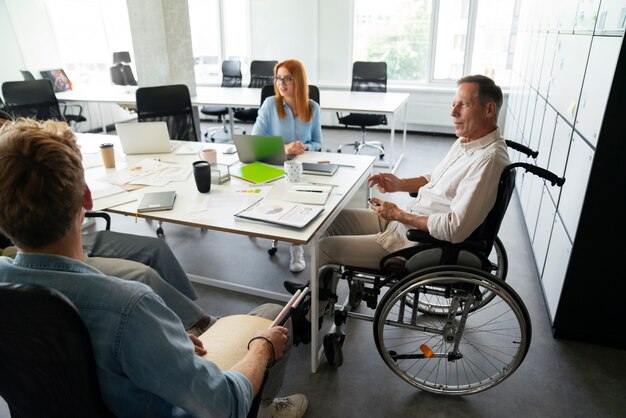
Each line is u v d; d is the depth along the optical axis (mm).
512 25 5668
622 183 1835
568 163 2287
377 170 4750
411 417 1761
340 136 6344
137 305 767
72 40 6559
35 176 721
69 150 778
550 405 1809
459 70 6137
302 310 1929
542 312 2395
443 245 1720
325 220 1796
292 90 2840
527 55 4133
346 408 1804
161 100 3223
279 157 2459
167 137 2730
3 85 4402
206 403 851
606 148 1813
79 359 736
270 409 1538
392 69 6441
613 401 1826
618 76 1719
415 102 6211
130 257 1862
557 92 2699
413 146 5789
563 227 2230
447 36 6008
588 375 1962
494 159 1648
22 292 679
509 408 1796
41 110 4656
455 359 1867
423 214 1943
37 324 706
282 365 1473
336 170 2398
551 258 2410
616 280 1988
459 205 1661
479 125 1750
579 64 2275
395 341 2176
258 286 2635
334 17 6312
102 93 5305
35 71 6027
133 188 2170
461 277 1645
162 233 3266
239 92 5297
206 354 1248
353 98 4965
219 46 7168
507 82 5902
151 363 775
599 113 1856
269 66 5738
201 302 2494
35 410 875
